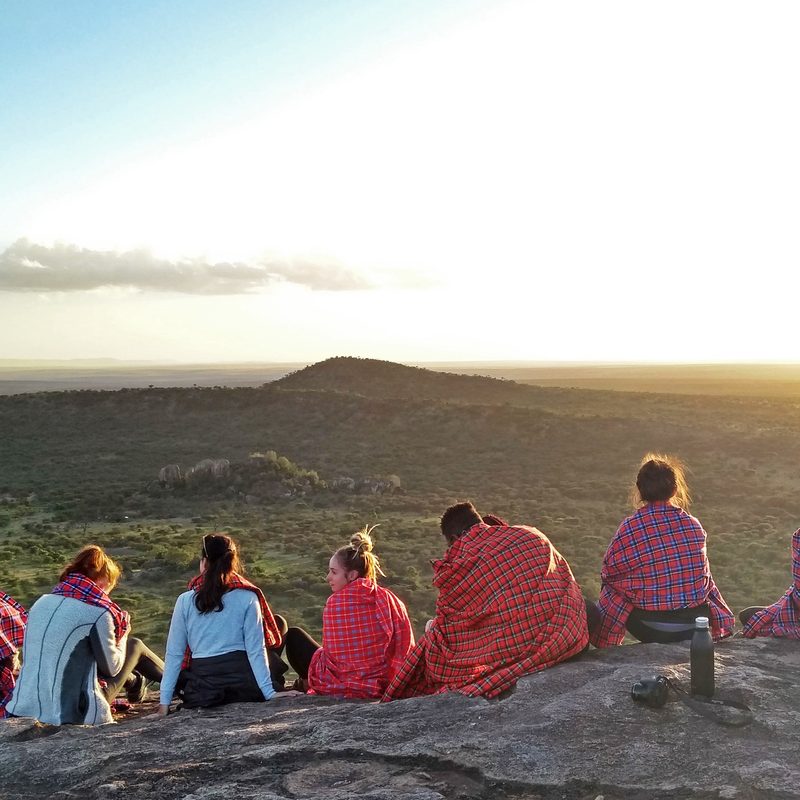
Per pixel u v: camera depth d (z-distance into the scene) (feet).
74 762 17.92
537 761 15.96
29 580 116.26
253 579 112.68
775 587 105.40
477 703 19.25
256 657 23.38
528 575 21.11
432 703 19.61
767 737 16.49
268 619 25.04
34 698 22.00
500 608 20.88
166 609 99.19
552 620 21.02
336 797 15.14
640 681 18.06
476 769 15.92
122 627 23.80
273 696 23.40
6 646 24.70
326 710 20.39
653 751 16.01
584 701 18.16
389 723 18.48
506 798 15.07
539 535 21.91
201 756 17.75
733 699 18.19
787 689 18.94
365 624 23.97
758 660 21.36
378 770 16.30
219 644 23.34
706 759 15.61
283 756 17.19
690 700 17.88
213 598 23.36
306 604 101.30
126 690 28.12
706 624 18.34
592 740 16.57
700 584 23.17
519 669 20.21
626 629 23.86
